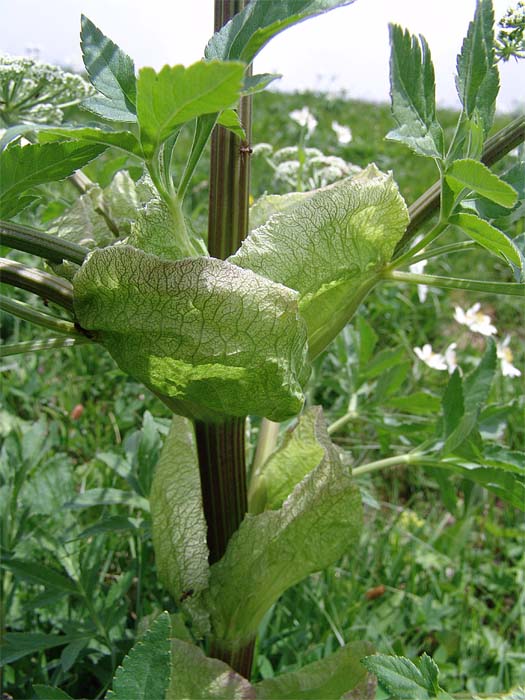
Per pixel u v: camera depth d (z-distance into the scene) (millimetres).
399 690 279
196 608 377
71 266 317
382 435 595
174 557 382
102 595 505
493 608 671
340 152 1642
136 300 285
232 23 290
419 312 1092
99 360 833
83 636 448
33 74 418
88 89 441
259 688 382
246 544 367
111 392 817
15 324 824
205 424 357
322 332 373
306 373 329
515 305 1152
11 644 431
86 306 299
